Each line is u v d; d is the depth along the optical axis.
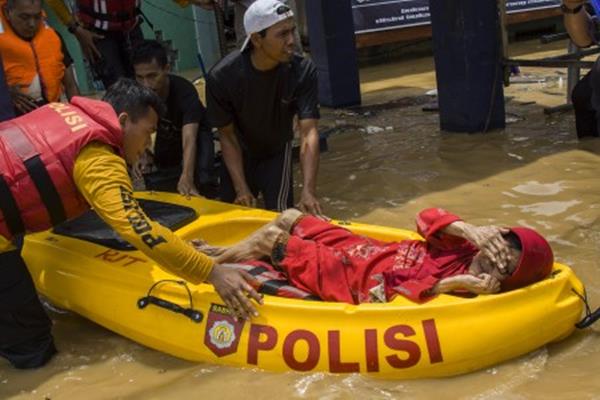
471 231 2.76
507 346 2.62
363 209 4.57
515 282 2.67
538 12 11.27
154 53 4.28
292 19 3.69
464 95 6.05
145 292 3.02
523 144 5.66
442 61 6.17
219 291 2.72
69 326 3.36
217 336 2.81
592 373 2.60
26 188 2.69
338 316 2.67
